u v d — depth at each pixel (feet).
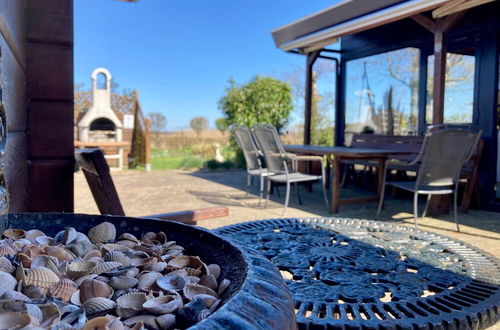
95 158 4.10
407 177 18.28
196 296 1.45
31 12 4.87
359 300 2.84
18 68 3.97
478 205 14.40
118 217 2.52
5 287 1.35
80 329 1.11
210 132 45.78
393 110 19.81
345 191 19.33
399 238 4.47
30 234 2.23
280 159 13.87
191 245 2.23
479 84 14.90
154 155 42.47
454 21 12.98
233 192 18.93
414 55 18.72
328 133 31.68
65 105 5.14
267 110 29.63
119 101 34.40
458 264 3.59
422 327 2.35
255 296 1.26
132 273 1.72
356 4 15.24
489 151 14.25
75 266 1.73
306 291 3.00
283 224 5.13
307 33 18.47
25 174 4.61
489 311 2.58
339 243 4.30
